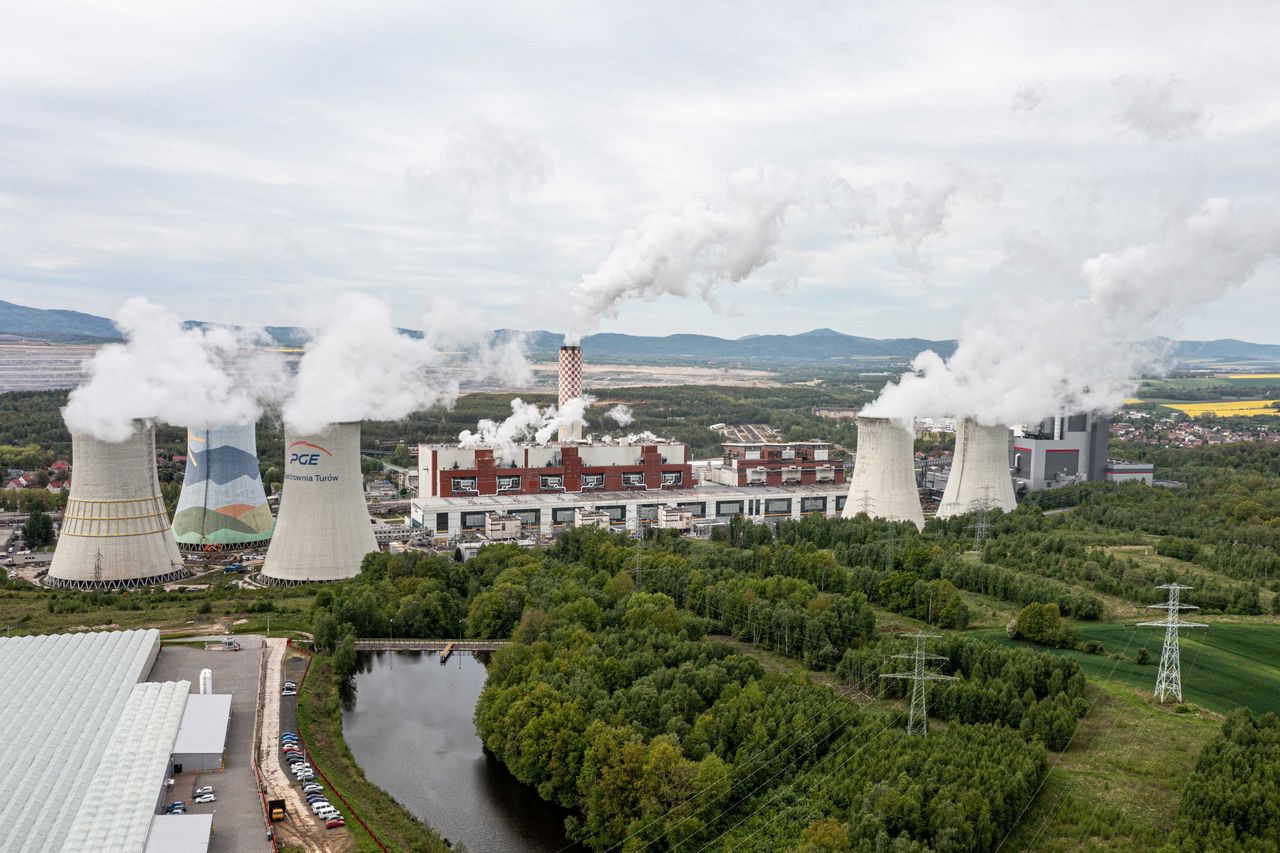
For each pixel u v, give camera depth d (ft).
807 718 409.28
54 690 445.37
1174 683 442.50
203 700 447.01
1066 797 357.61
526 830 395.96
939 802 338.34
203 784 385.09
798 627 528.22
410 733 486.79
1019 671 442.50
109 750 384.47
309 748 434.71
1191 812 327.88
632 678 472.03
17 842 315.58
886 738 391.04
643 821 369.50
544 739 418.10
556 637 524.52
